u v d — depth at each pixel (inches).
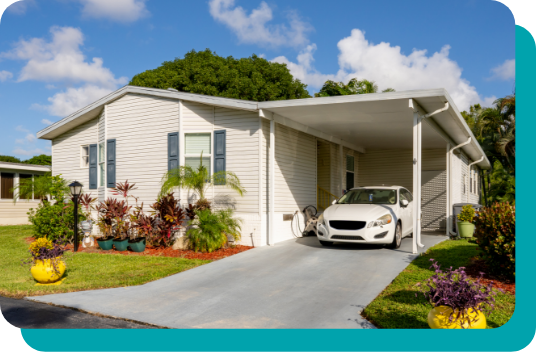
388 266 301.1
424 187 617.9
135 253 401.7
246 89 922.1
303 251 368.5
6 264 365.4
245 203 416.5
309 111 387.5
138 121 479.5
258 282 274.1
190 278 290.5
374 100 332.8
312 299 235.5
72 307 229.5
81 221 491.5
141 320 207.5
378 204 398.3
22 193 767.7
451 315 163.3
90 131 572.7
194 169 438.0
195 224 394.0
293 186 472.7
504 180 1021.2
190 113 442.6
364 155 681.0
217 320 205.9
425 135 475.2
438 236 467.2
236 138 423.2
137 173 477.4
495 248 251.4
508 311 198.5
